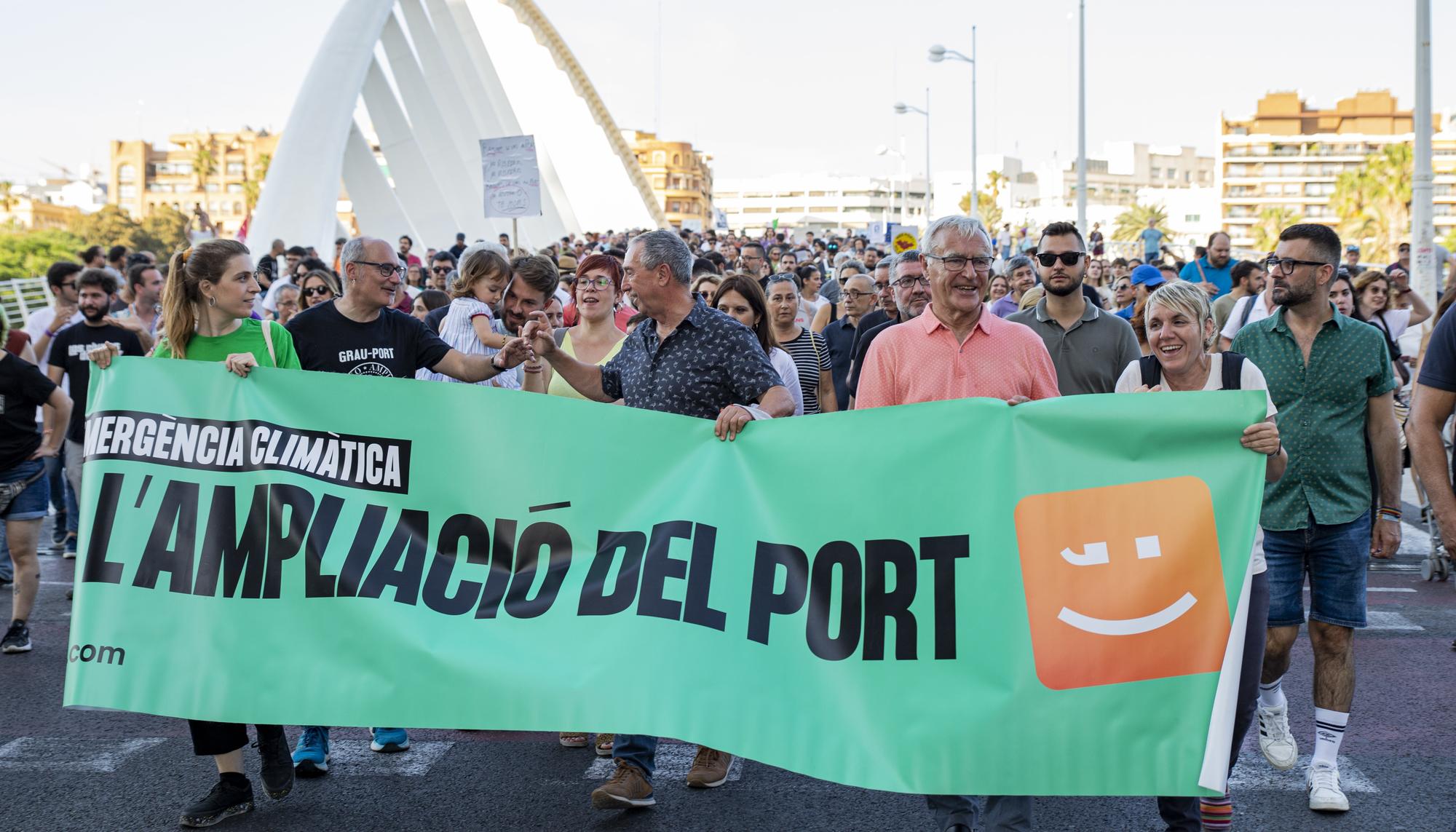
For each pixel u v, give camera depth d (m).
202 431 4.61
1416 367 10.53
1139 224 139.50
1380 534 4.88
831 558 4.07
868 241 31.03
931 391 4.32
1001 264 14.52
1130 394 3.88
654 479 4.35
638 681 4.17
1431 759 5.19
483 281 6.62
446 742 5.56
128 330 8.44
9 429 6.75
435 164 39.59
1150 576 3.80
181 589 4.53
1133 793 3.74
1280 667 4.94
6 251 91.50
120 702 4.49
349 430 4.55
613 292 5.99
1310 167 159.75
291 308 8.73
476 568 4.43
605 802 4.60
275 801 4.82
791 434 4.19
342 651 4.41
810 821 4.62
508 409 4.46
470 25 47.69
